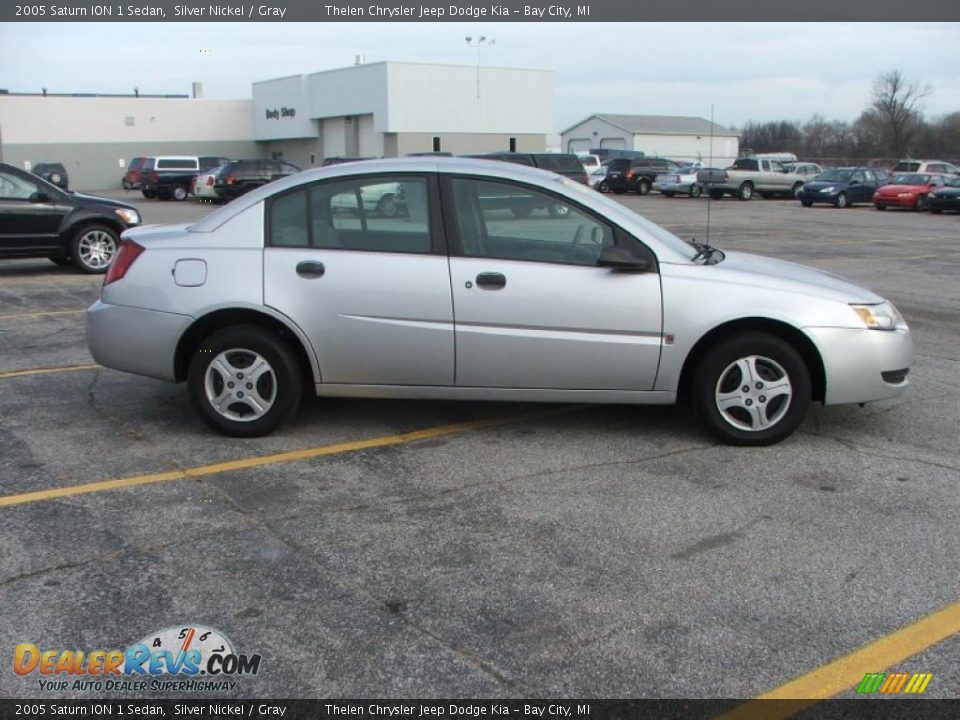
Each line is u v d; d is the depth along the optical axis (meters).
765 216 28.16
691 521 4.30
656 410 6.11
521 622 3.39
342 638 3.28
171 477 4.84
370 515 4.37
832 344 5.16
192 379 5.37
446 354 5.19
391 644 3.25
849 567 3.84
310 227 5.26
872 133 79.06
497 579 3.72
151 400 6.31
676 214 28.92
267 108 57.03
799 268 5.82
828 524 4.27
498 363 5.19
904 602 3.55
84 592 3.59
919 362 7.71
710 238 20.03
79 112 53.66
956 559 3.92
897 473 4.95
